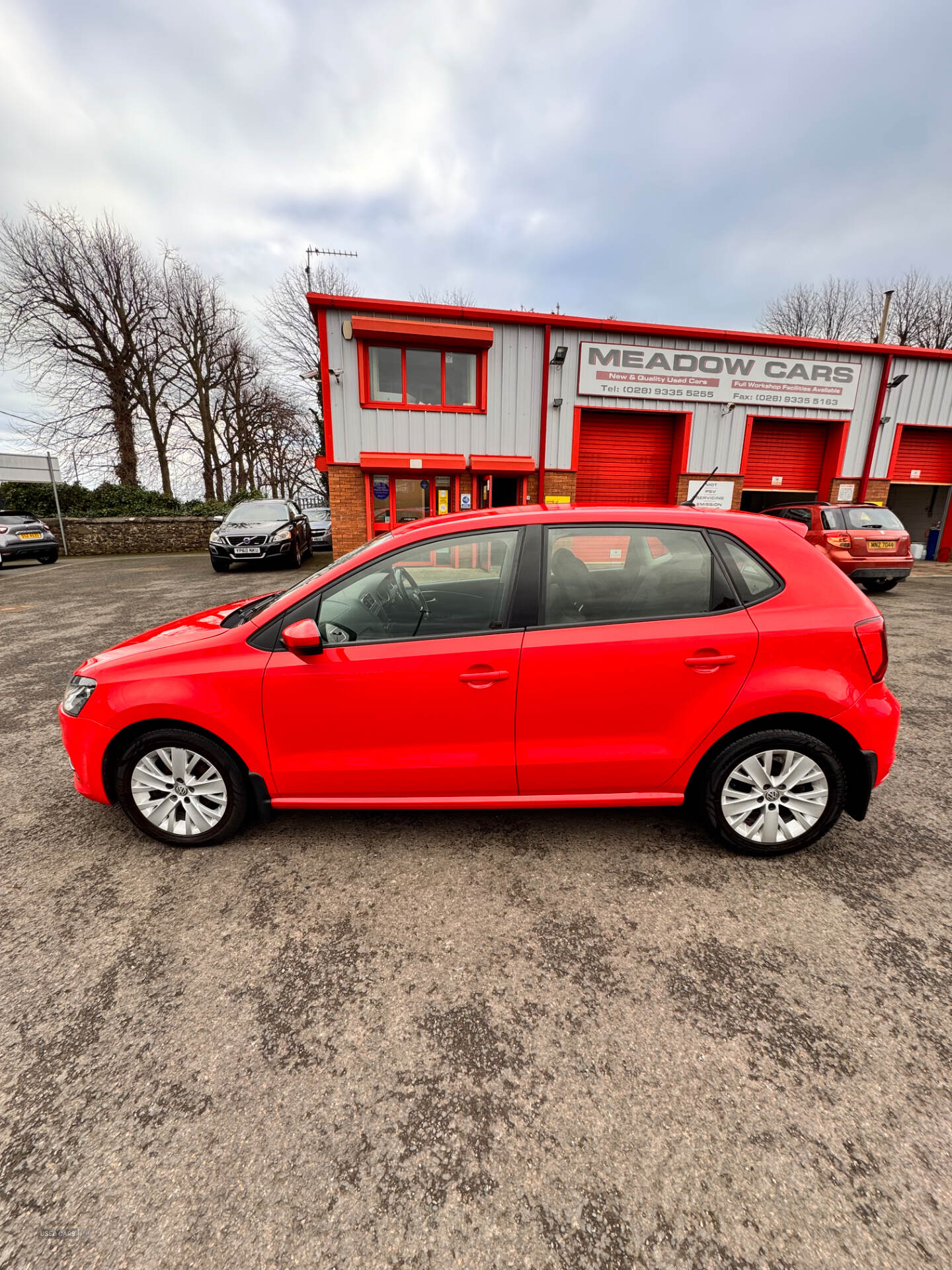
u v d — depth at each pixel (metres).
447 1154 1.37
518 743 2.42
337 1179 1.32
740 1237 1.20
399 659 2.35
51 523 21.06
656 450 13.34
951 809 2.93
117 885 2.40
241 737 2.43
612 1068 1.58
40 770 3.48
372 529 12.19
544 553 2.43
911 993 1.82
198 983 1.89
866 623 2.37
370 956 2.00
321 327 11.14
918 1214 1.23
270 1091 1.53
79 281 24.09
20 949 2.05
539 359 12.08
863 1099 1.49
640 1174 1.32
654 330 12.19
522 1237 1.20
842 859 2.52
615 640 2.33
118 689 2.46
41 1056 1.63
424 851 2.60
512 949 2.03
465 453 12.19
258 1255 1.18
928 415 14.05
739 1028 1.70
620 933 2.09
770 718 2.42
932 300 29.25
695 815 2.89
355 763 2.45
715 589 2.41
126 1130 1.43
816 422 14.02
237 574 12.67
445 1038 1.68
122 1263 1.16
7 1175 1.33
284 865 2.51
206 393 28.77
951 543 15.58
